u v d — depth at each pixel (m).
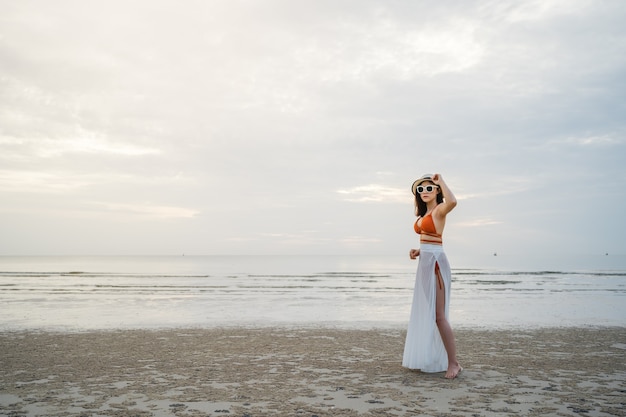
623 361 6.59
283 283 33.28
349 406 4.14
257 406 4.14
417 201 6.12
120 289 25.72
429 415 3.86
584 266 79.31
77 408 4.08
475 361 6.56
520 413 3.89
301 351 7.54
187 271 58.97
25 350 7.62
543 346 8.07
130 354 7.23
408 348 5.82
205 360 6.69
